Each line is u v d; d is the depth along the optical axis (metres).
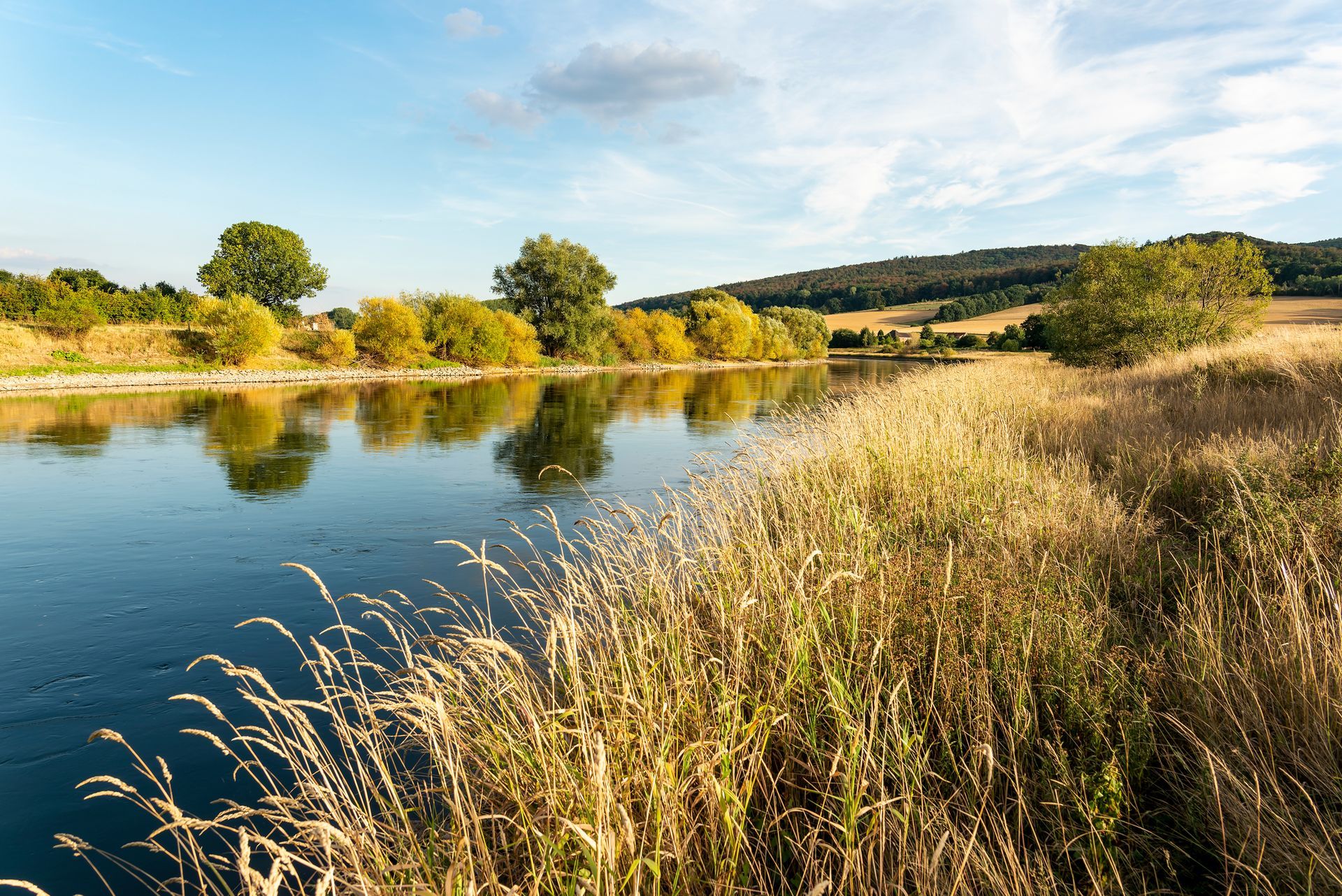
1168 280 21.11
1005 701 3.32
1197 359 15.16
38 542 9.24
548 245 60.38
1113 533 5.32
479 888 2.40
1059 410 11.94
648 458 15.34
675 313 165.25
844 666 3.65
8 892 3.33
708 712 3.43
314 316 55.47
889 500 7.21
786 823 3.06
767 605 4.21
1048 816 2.83
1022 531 5.46
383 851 2.69
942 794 3.04
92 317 36.50
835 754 3.09
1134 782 2.99
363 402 27.75
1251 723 2.98
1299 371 11.21
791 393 34.44
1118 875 2.38
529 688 3.53
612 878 2.19
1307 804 2.61
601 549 5.57
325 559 8.54
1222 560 4.73
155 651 6.15
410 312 47.41
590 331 62.03
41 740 4.80
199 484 12.59
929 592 4.10
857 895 2.52
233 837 3.79
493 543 9.11
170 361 38.88
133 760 4.57
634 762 2.92
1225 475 5.98
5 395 27.30
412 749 4.29
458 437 18.69
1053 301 27.55
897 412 10.66
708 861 2.78
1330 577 3.84
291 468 14.16
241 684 5.51
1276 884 2.40
